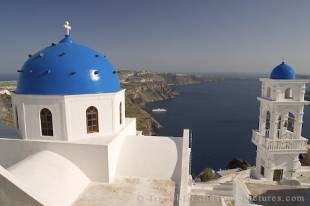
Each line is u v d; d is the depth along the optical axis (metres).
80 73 17.16
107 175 16.22
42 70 16.98
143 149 18.22
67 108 16.48
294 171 26.06
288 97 26.45
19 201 11.54
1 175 11.27
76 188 14.92
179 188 15.82
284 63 25.98
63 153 16.45
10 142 17.05
